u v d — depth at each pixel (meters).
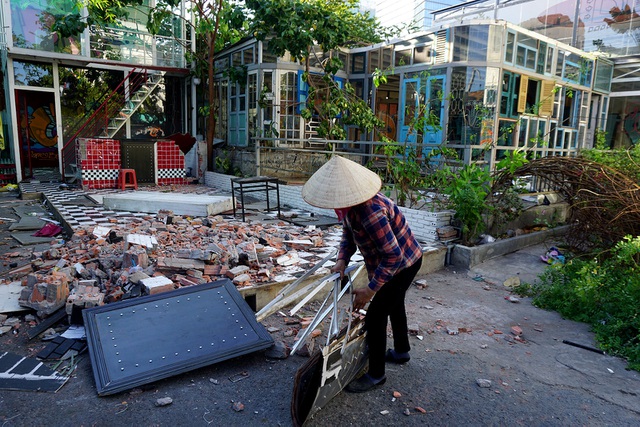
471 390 3.22
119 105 14.84
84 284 4.11
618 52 15.02
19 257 5.94
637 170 6.36
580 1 15.74
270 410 2.89
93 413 2.78
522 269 6.07
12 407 2.80
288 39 11.04
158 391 3.04
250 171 11.67
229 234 6.19
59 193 10.76
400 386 3.23
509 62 11.26
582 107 14.20
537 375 3.47
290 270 4.99
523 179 7.14
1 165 13.31
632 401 3.13
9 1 12.04
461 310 4.77
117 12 12.23
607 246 6.08
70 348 3.43
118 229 6.40
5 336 3.61
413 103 12.54
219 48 14.96
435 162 9.09
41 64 13.48
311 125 13.18
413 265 3.00
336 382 2.81
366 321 3.04
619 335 4.06
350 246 3.20
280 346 3.60
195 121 15.42
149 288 3.88
